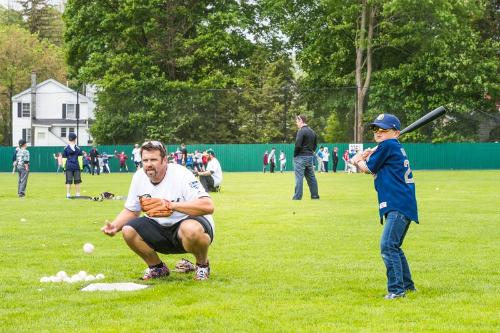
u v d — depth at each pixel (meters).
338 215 13.98
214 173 22.09
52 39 93.25
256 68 54.53
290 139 52.06
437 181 29.36
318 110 51.62
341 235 10.86
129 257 8.77
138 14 53.16
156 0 52.41
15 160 20.77
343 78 50.41
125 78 52.19
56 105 69.19
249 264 8.15
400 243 6.41
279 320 5.43
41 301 6.12
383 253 6.28
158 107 51.03
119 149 51.59
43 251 9.32
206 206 6.84
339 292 6.52
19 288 6.74
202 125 51.16
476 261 8.27
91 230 11.83
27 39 74.31
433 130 50.19
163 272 7.31
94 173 47.00
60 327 5.25
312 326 5.25
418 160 49.75
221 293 6.46
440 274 7.41
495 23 55.69
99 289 6.67
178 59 52.78
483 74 50.28
